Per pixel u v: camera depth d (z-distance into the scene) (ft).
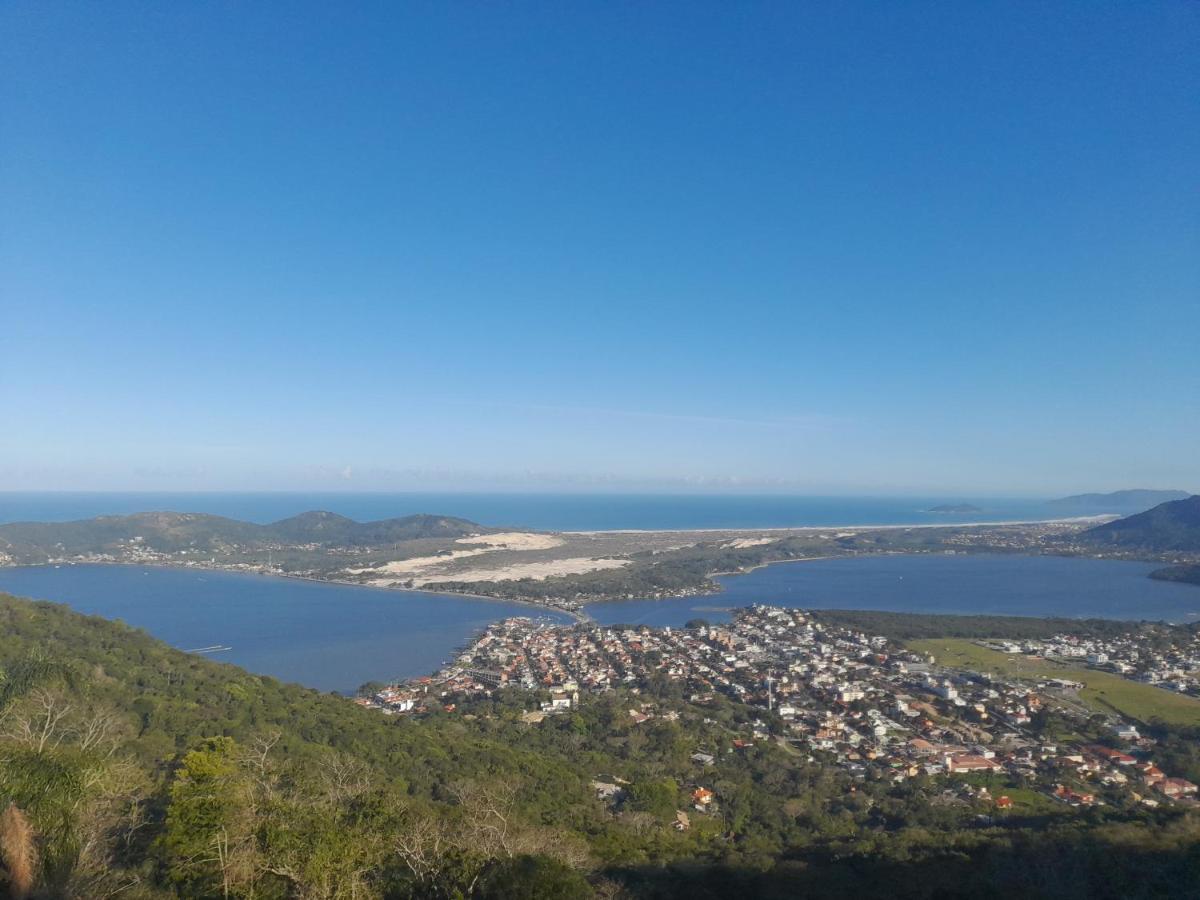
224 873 69.82
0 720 105.70
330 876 71.87
